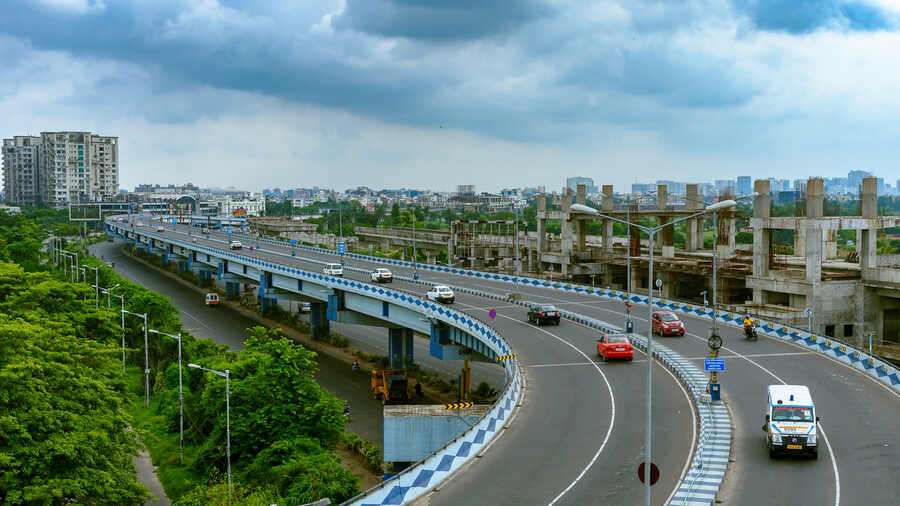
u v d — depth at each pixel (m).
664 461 42.75
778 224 100.12
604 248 144.38
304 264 145.88
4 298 79.75
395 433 63.03
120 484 46.78
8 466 40.47
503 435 48.16
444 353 84.88
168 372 84.81
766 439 45.06
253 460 61.12
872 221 95.75
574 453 44.44
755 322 80.00
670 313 79.25
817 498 36.78
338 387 97.81
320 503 40.06
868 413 50.31
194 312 154.00
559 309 94.06
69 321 79.00
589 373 63.22
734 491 38.00
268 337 74.81
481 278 130.50
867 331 95.12
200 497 53.88
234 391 63.91
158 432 75.69
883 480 38.94
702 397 53.62
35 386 44.88
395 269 142.00
